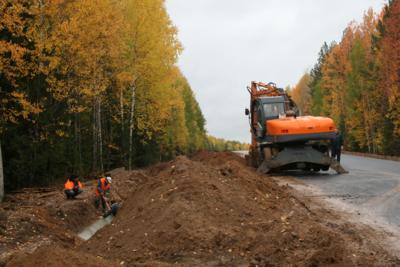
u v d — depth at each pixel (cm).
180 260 691
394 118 4119
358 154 4284
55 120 2041
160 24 2936
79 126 2395
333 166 1873
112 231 949
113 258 762
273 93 2273
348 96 5556
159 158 3912
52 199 1505
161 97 3036
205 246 717
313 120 1844
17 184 1858
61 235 1134
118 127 3044
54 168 2020
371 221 965
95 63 2091
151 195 1060
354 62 5500
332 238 758
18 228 1065
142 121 2972
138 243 787
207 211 847
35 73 1891
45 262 577
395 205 1139
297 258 678
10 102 1777
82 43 1955
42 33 1869
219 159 2523
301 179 1712
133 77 2692
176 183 1036
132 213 1045
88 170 2455
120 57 2569
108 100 2823
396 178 1684
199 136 8406
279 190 1274
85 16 1945
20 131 1900
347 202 1196
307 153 1841
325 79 6856
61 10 1936
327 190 1409
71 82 1992
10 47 1491
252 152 2252
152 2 2852
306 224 848
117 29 2286
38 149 1925
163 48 2861
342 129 6184
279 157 1834
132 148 3077
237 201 938
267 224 807
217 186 1011
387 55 4241
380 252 738
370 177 1730
